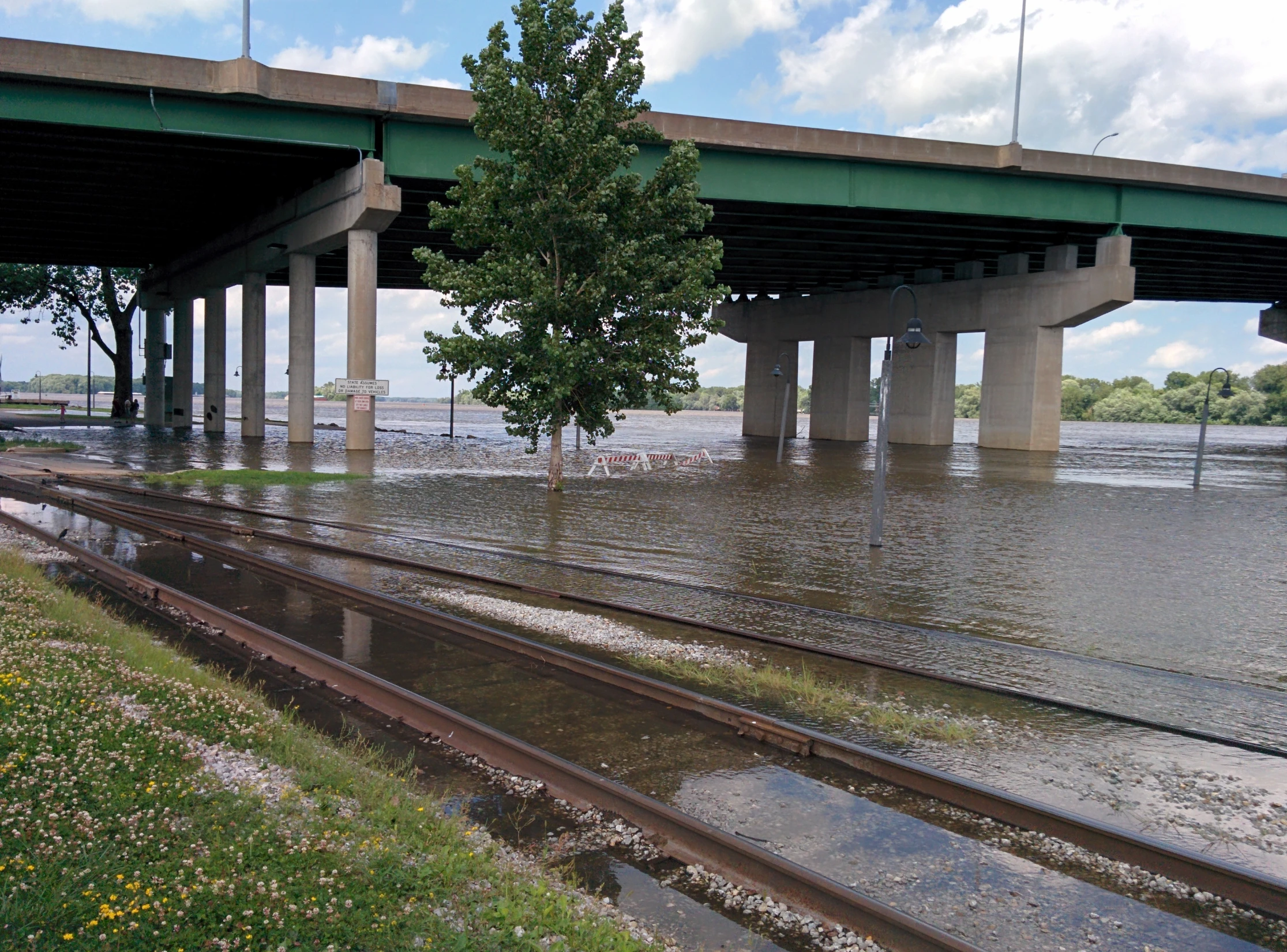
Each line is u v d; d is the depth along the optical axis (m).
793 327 75.12
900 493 31.70
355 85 34.81
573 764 6.95
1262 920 5.32
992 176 45.69
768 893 5.40
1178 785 7.22
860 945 4.93
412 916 4.62
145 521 18.94
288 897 4.60
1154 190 48.94
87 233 56.47
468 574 14.40
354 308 38.56
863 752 7.32
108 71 32.09
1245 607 14.33
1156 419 173.88
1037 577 16.48
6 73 31.23
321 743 7.19
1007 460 50.00
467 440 61.88
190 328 65.00
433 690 8.89
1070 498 31.00
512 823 6.25
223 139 35.16
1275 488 36.88
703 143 39.38
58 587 12.28
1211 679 10.27
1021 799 6.43
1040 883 5.65
